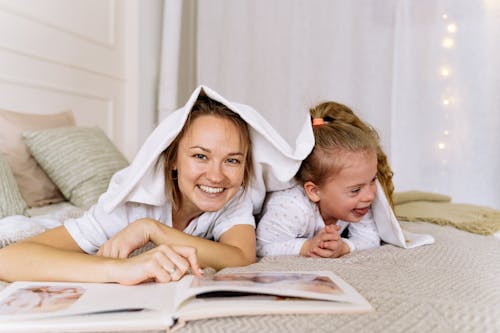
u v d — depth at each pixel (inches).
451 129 87.4
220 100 31.3
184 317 18.9
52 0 75.8
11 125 58.1
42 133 58.2
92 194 55.9
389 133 91.5
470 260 31.7
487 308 20.7
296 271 26.7
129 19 99.7
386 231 39.2
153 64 105.5
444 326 18.8
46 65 74.2
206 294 22.0
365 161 36.2
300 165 38.4
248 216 35.6
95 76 88.2
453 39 86.9
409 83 88.7
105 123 92.2
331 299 20.2
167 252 25.1
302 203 37.7
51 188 58.5
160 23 107.3
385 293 22.3
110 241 29.3
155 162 32.1
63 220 41.8
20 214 45.9
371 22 92.4
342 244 35.4
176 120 32.0
